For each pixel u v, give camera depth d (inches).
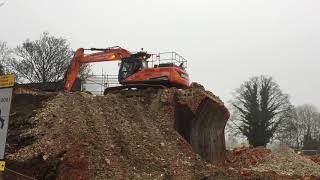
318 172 968.3
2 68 1529.3
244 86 2384.4
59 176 578.6
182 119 889.5
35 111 765.9
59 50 1635.1
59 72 1617.9
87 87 1278.3
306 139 2886.3
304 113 3058.6
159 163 714.8
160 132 822.5
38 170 593.0
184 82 1002.1
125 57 1045.8
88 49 1066.7
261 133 2201.0
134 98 928.9
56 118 743.7
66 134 692.1
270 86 2274.9
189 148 805.9
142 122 831.1
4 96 272.1
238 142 2356.1
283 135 2333.9
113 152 690.8
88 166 607.5
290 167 997.2
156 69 991.0
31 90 858.8
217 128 974.4
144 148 741.3
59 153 629.3
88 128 735.7
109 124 776.3
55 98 824.9
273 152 1112.2
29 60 1594.5
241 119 2287.2
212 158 933.2
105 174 623.5
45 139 673.0
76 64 1053.8
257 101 2253.9
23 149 654.5
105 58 1056.2
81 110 794.8
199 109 888.3
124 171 651.5
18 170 594.6
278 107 2272.4
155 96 916.6
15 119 744.3
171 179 677.3
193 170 738.8
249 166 997.8
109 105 851.4
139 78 996.6
